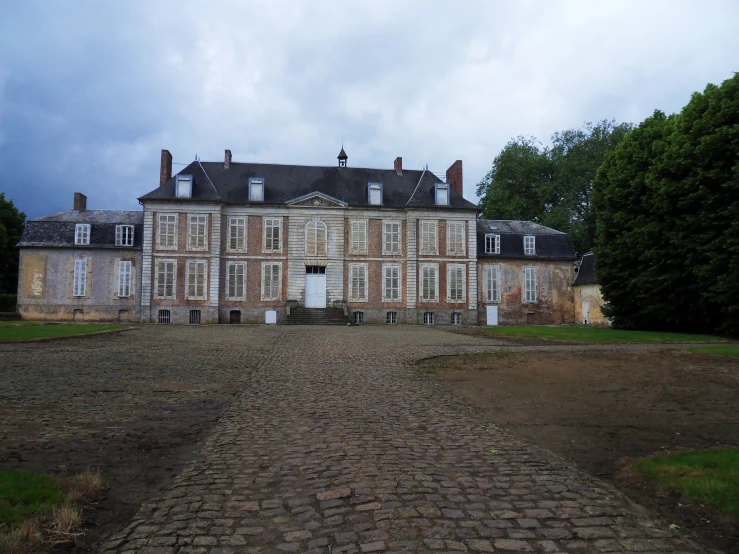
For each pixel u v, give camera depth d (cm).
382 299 3928
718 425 828
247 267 3831
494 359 1584
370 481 561
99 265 3859
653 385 1162
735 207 2309
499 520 471
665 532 455
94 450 670
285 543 425
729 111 2366
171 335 2398
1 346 1792
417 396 1045
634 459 651
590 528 459
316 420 838
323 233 3912
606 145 5034
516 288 4156
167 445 701
